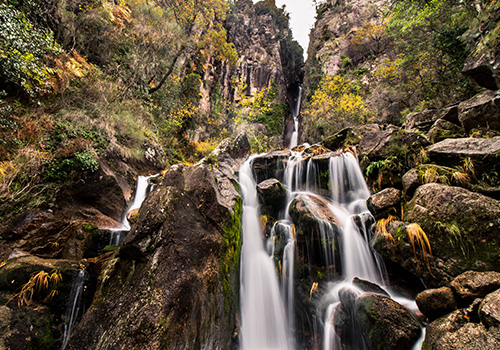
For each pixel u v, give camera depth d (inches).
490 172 125.7
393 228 137.2
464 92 276.5
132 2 445.4
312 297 156.4
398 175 185.9
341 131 294.8
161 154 380.5
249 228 208.7
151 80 495.8
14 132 183.8
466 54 275.9
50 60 243.9
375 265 150.5
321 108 590.2
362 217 168.7
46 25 278.4
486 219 103.4
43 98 221.6
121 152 284.0
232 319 143.6
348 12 1035.3
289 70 1524.4
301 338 160.4
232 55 723.4
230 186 214.8
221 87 959.6
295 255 177.3
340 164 233.5
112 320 92.3
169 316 93.8
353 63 869.8
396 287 137.0
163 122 489.1
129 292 98.2
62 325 115.4
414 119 238.4
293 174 272.8
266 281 183.2
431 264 115.2
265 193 227.3
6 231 155.6
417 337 96.4
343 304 131.9
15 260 124.6
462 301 91.5
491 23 199.8
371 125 294.4
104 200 235.9
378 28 759.7
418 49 354.3
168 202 121.6
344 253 163.3
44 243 170.1
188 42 496.7
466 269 103.1
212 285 122.6
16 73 181.8
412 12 333.4
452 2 293.6
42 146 197.0
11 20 172.4
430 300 98.4
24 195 171.6
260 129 954.7
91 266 137.8
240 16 1350.9
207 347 112.1
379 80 640.4
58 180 196.7
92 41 366.3
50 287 116.3
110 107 309.1
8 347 93.5
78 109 253.0
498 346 65.2
